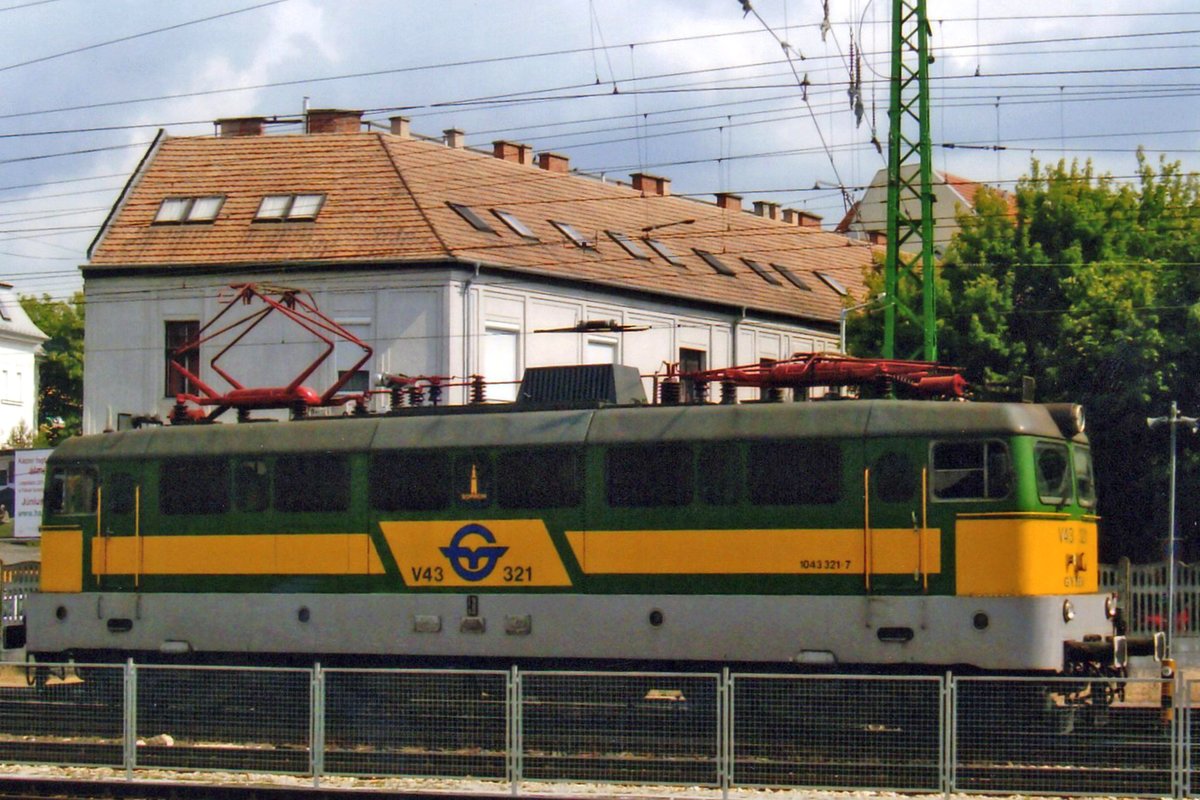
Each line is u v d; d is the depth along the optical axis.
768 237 63.00
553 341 49.75
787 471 25.19
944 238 82.25
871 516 24.69
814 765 21.83
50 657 30.23
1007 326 45.50
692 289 54.78
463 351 46.84
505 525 26.69
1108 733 21.84
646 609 25.73
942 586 24.30
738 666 25.58
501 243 49.22
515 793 21.44
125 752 23.66
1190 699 21.00
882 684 21.98
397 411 28.20
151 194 50.91
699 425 25.80
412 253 46.97
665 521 25.77
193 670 24.86
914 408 24.84
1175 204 48.84
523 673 22.28
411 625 27.14
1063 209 46.91
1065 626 24.23
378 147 50.75
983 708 21.78
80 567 29.69
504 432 26.94
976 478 24.30
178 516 28.98
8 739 25.58
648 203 59.25
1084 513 25.64
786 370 26.91
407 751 22.94
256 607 28.22
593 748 22.78
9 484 64.88
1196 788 20.92
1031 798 20.98
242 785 21.98
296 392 29.78
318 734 22.88
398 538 27.33
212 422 30.45
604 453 26.22
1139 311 43.62
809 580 24.94
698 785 22.02
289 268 47.62
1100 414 43.28
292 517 28.09
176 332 49.28
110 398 49.44
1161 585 35.91
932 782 21.56
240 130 53.81
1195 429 41.97
